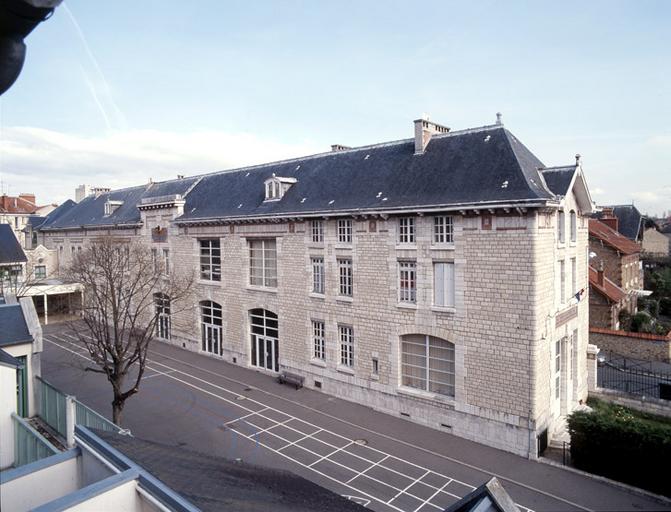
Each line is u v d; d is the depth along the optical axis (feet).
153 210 130.21
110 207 163.53
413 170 81.15
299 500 31.89
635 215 182.91
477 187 69.82
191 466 32.45
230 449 66.95
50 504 23.66
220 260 111.34
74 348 122.01
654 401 78.28
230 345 110.01
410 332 75.36
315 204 90.48
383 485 57.52
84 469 31.68
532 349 63.52
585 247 87.20
